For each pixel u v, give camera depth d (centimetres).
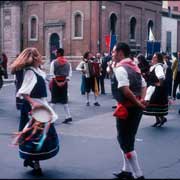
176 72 1761
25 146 640
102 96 1953
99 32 4128
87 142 895
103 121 1195
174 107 1551
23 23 4553
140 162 732
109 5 4234
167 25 4812
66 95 1165
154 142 905
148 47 1894
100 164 712
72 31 4219
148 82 1099
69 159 747
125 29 4469
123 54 606
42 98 654
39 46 4444
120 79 582
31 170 674
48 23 4353
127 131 604
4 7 4612
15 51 4556
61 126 1103
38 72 652
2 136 966
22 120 660
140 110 607
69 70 1170
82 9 4162
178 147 859
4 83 2673
